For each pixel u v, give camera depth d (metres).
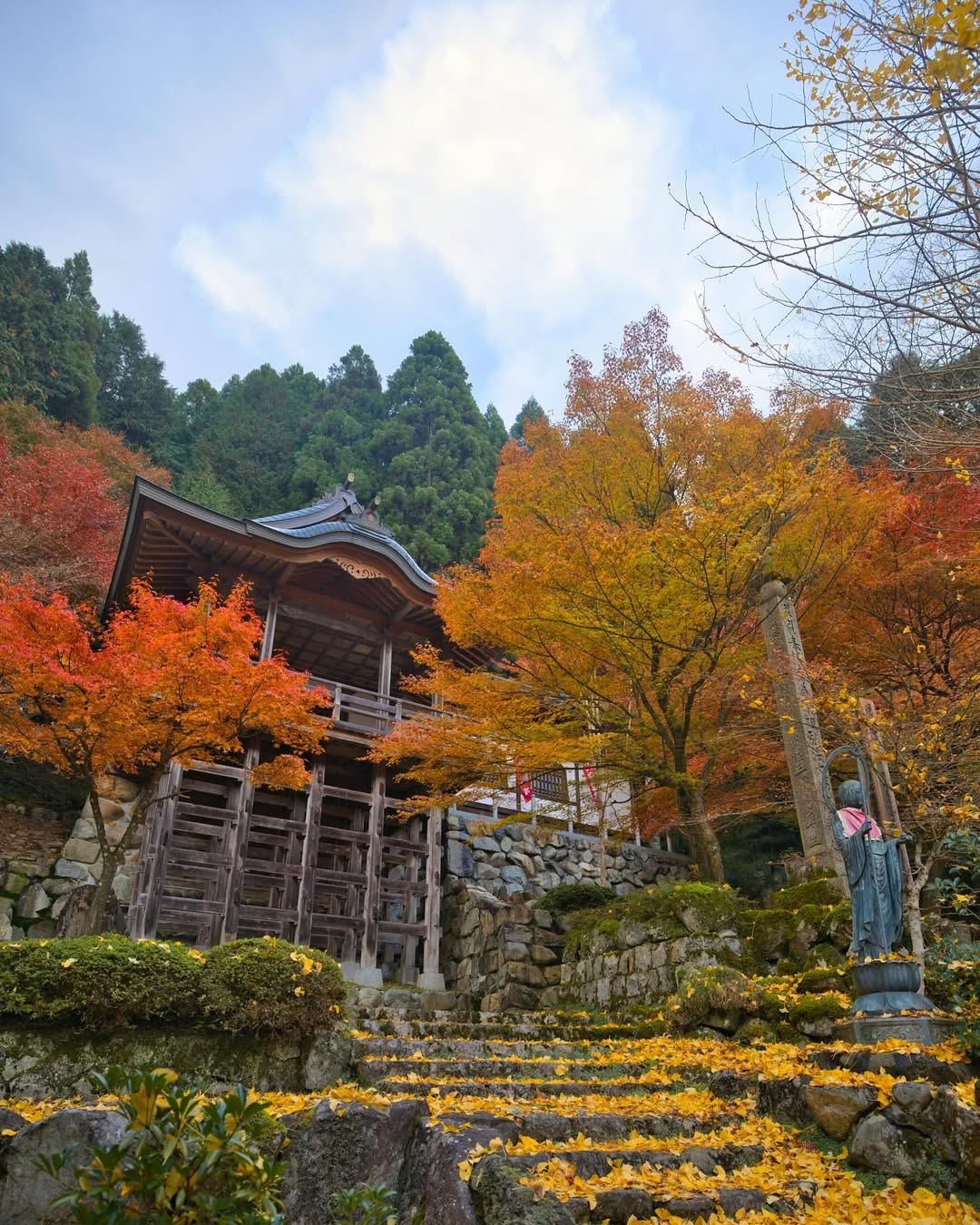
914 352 5.52
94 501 20.33
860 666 13.21
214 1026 5.87
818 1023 7.24
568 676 12.40
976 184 4.62
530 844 17.36
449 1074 6.40
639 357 13.64
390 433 38.56
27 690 9.79
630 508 12.81
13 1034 5.36
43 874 13.52
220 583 15.93
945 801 7.85
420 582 16.97
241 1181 2.82
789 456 10.98
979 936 9.13
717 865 12.00
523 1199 3.68
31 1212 3.95
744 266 5.20
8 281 32.50
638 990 10.01
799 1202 4.38
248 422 42.84
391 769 15.87
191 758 11.48
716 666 11.64
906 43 4.62
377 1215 3.60
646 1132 5.22
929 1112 4.96
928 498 12.26
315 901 17.16
